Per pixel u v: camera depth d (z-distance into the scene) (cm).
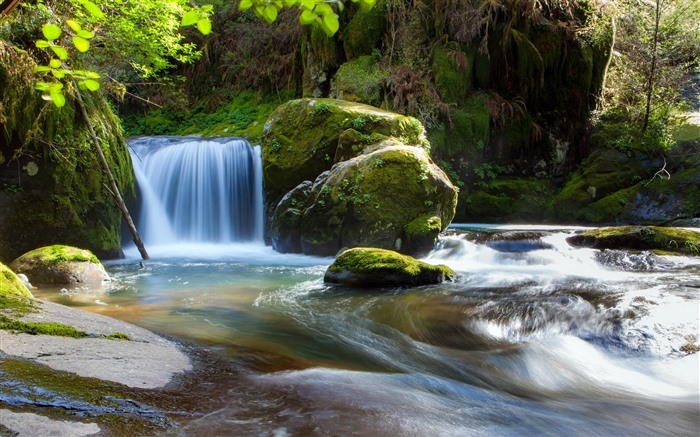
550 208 1468
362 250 760
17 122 870
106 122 1045
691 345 472
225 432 251
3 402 234
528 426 318
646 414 357
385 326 533
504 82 1585
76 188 958
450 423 303
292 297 659
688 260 845
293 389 325
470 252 945
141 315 540
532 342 494
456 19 1504
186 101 2008
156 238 1224
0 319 366
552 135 1579
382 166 983
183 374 329
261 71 1938
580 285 703
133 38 1154
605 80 1623
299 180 1150
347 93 1478
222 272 854
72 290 682
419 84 1444
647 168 1474
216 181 1300
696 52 1611
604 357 471
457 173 1465
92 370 300
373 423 282
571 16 1555
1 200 882
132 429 233
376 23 1544
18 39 866
